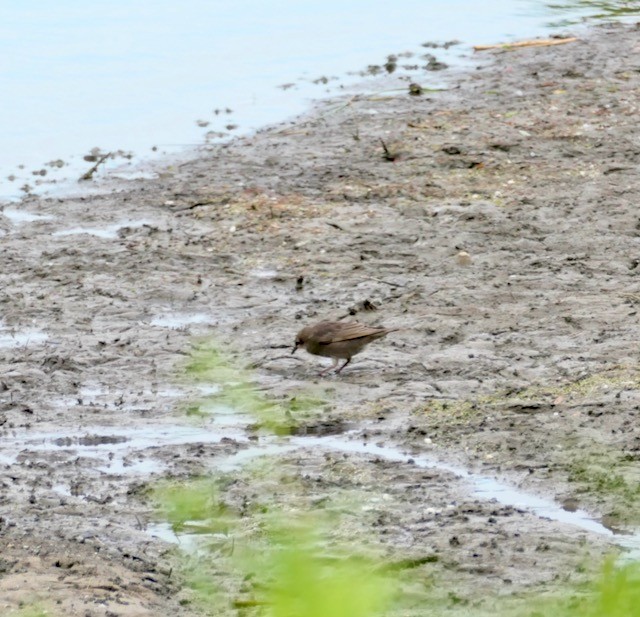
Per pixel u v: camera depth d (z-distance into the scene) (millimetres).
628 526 11883
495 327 17859
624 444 13469
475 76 32094
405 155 26172
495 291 19219
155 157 27031
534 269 20141
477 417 14625
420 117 28766
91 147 27766
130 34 37000
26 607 10219
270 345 17453
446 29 37406
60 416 15266
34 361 17000
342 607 4438
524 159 25672
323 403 15477
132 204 24125
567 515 12180
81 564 11164
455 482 12953
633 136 26812
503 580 10797
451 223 22234
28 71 33406
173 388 16094
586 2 40156
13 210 24000
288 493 12719
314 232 22156
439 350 17109
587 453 13320
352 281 19953
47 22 38250
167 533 12039
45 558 11312
